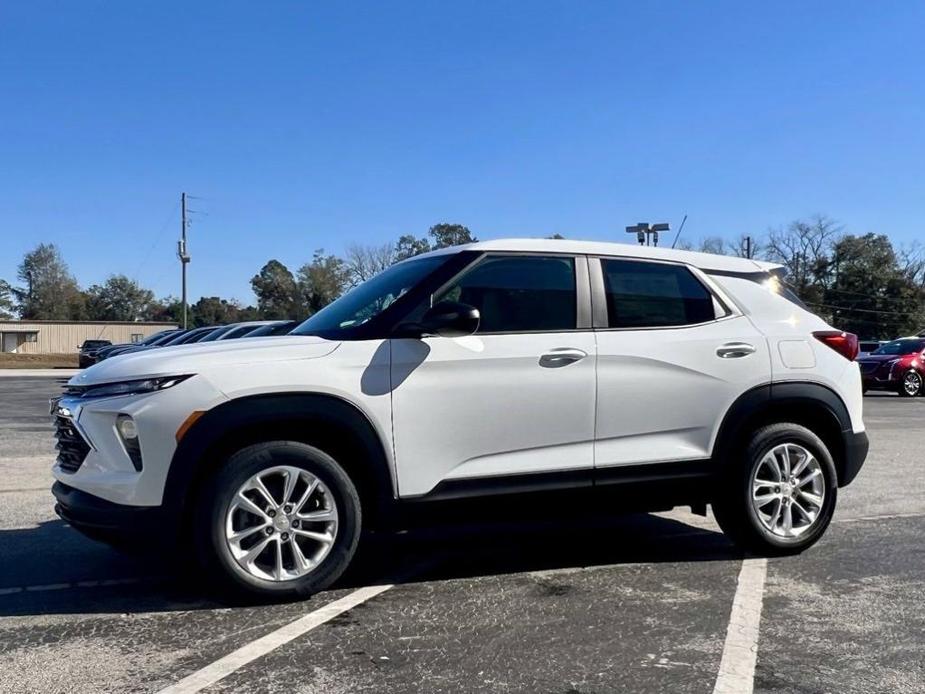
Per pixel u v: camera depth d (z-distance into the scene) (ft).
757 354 17.74
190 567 17.20
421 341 15.31
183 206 164.86
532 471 15.93
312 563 14.88
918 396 72.38
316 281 194.80
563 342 16.28
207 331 66.95
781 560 18.08
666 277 17.72
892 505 24.16
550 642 13.15
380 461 15.01
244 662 12.28
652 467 16.85
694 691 11.40
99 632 13.52
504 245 16.70
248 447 14.49
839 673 12.03
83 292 358.02
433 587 15.99
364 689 11.37
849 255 229.66
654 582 16.39
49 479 27.73
